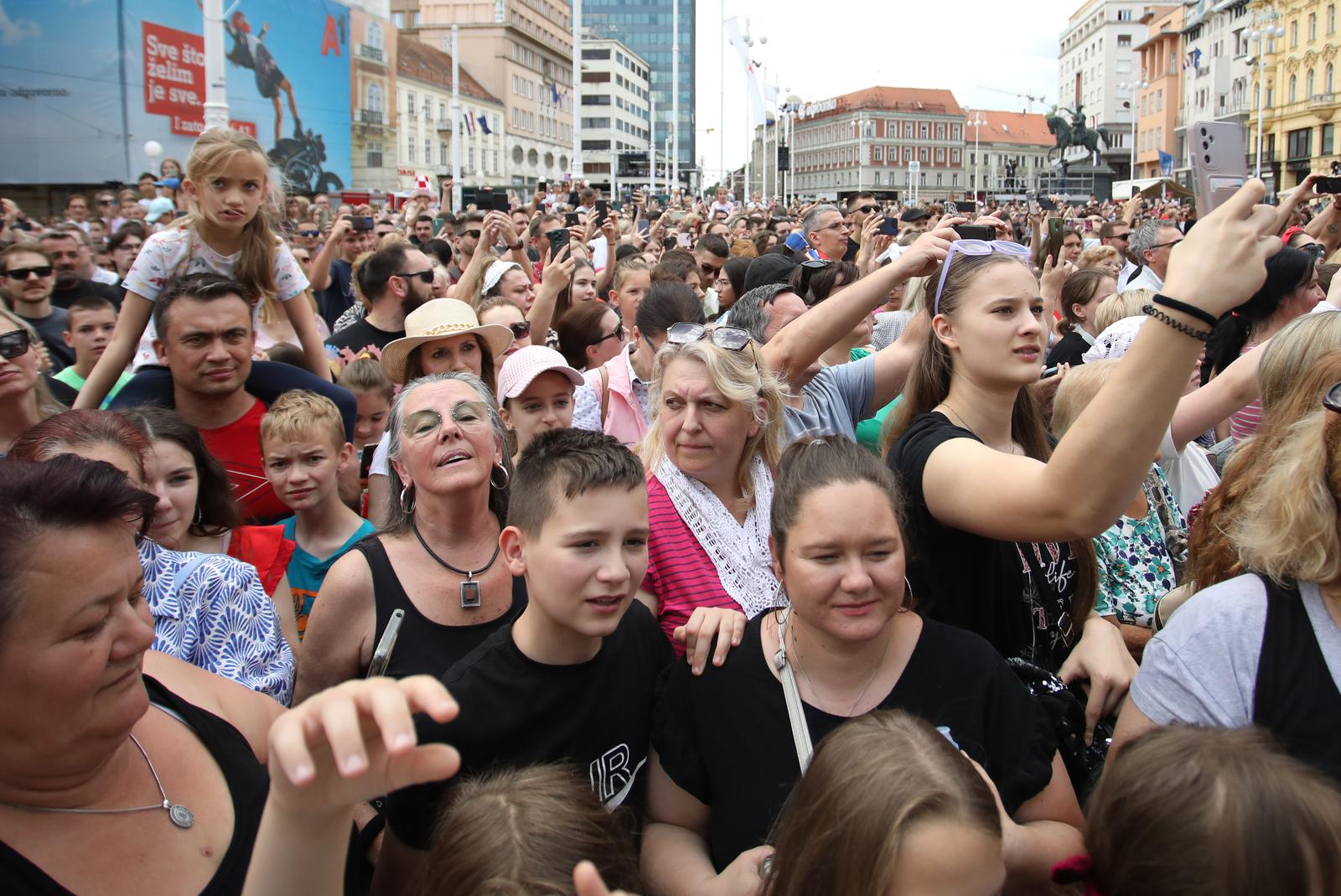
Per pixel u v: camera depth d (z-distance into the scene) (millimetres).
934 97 111812
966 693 2025
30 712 1484
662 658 2426
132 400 3646
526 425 3969
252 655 2479
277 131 33812
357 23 39438
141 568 1619
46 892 1499
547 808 1722
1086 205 25844
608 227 9039
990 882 1504
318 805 1191
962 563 2359
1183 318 1627
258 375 3889
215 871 1657
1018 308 2459
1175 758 1511
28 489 1500
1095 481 1750
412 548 2748
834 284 4953
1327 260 7266
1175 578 3092
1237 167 2539
